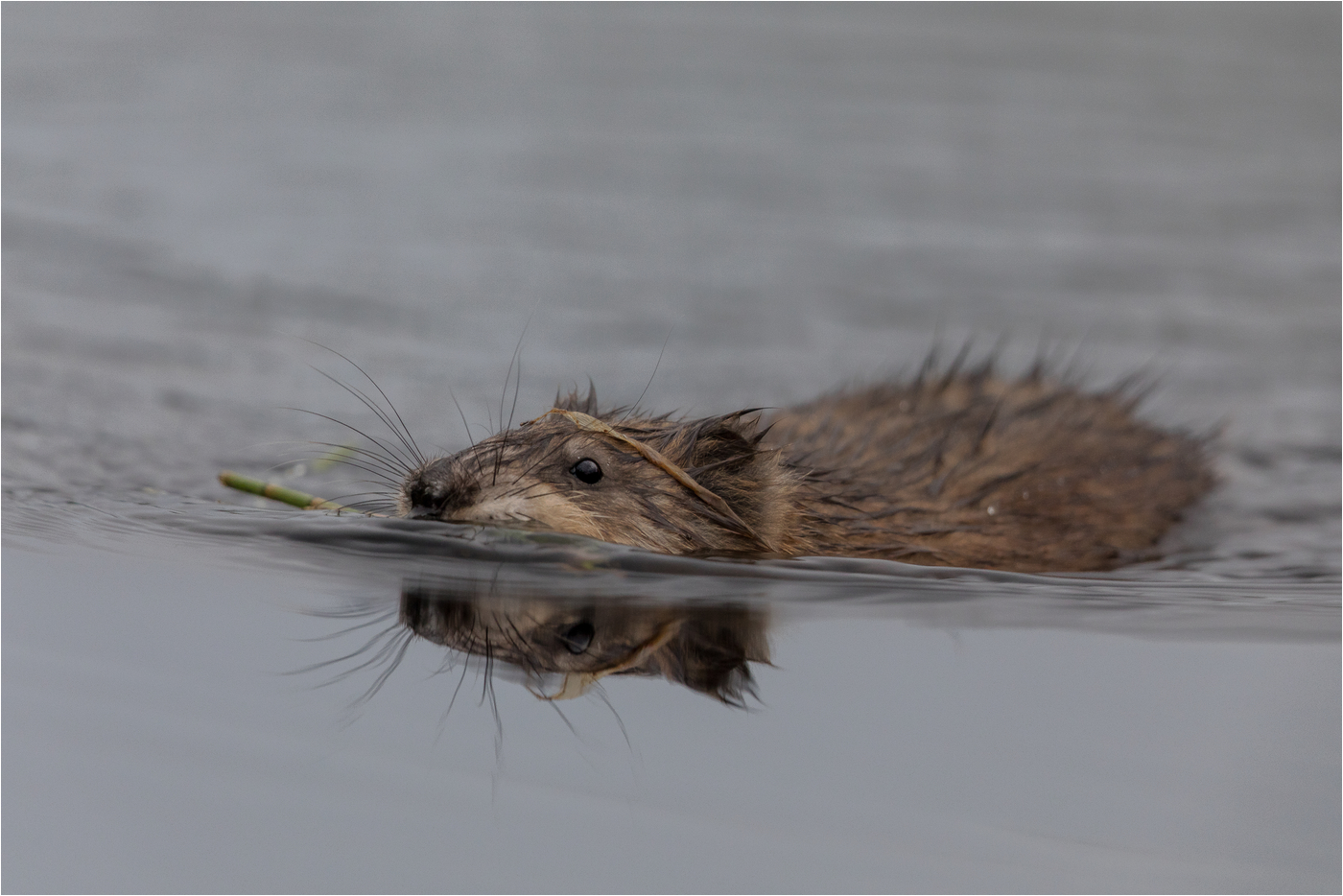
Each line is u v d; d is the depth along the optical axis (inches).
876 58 1752.0
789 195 1115.3
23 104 1274.6
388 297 813.9
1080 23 2084.2
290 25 1760.6
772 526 409.7
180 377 652.1
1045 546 444.8
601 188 1098.7
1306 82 1708.9
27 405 579.2
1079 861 225.5
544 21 1877.5
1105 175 1236.5
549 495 384.2
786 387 695.1
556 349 742.5
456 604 332.8
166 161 1109.7
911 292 888.3
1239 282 949.8
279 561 364.2
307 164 1123.3
